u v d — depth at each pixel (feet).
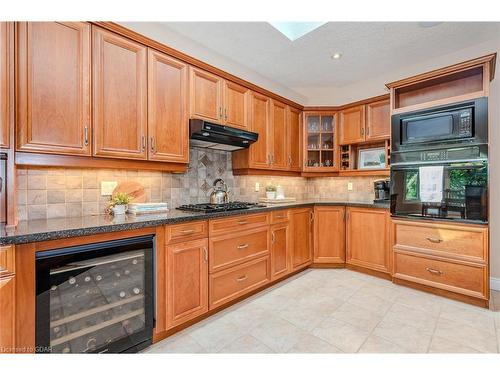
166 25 7.07
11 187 4.77
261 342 5.67
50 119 4.99
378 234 9.62
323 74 10.57
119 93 5.96
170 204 8.05
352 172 11.57
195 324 6.42
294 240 9.75
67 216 5.96
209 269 6.69
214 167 9.50
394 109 9.13
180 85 7.20
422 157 8.42
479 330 6.08
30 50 4.78
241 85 9.04
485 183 7.23
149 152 6.49
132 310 5.36
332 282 9.20
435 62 9.27
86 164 5.59
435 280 8.07
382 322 6.48
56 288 4.43
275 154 10.48
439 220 8.00
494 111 8.43
